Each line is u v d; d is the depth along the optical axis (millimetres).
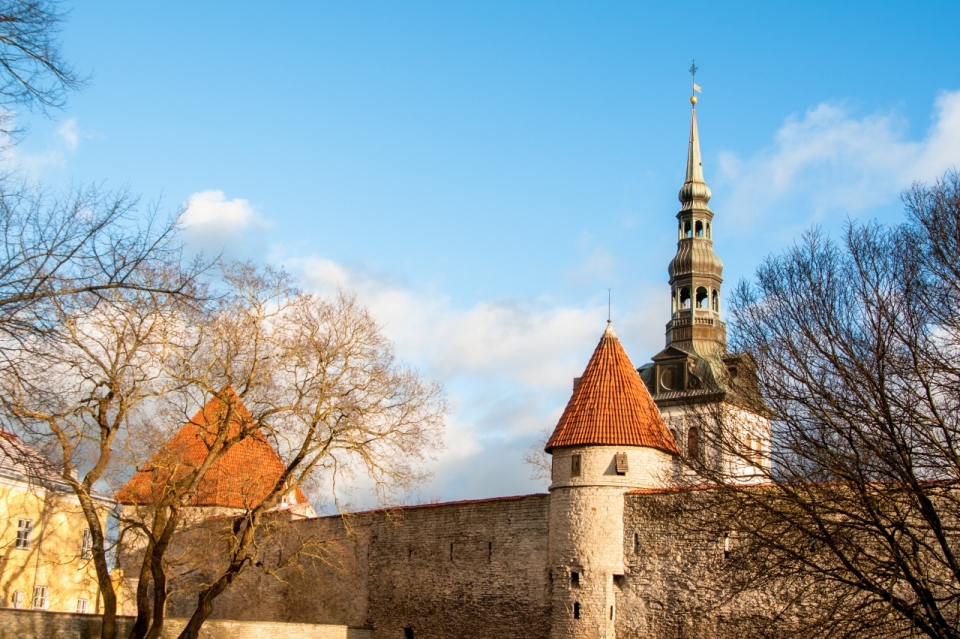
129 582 57406
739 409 30156
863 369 25766
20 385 19875
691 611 38500
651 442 44750
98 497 49000
